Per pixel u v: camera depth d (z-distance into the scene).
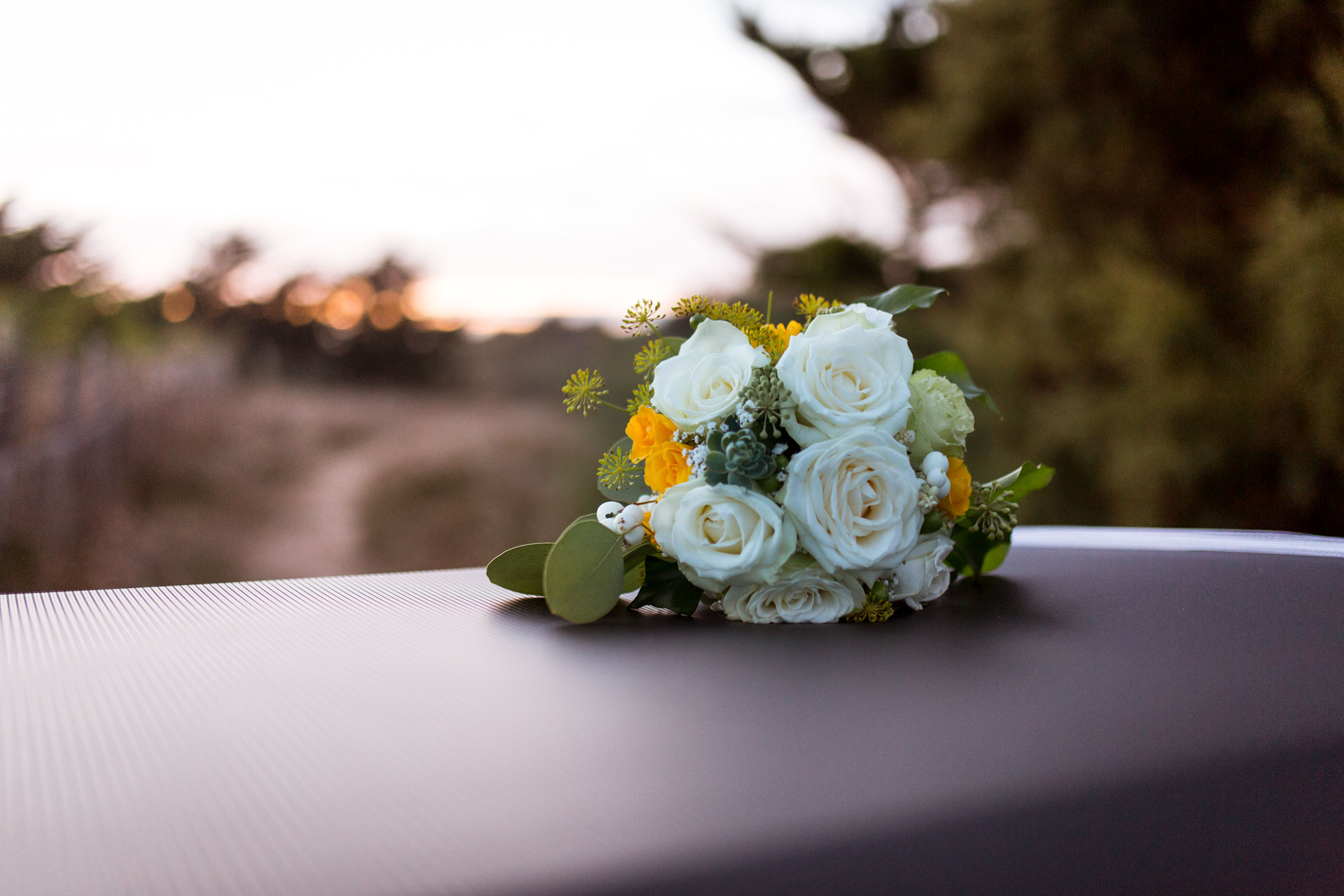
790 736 0.62
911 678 0.75
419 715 0.67
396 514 8.62
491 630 0.95
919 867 0.50
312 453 11.68
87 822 0.49
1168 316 5.15
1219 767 0.59
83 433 6.63
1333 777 0.62
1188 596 1.07
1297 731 0.63
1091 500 5.94
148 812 0.51
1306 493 4.70
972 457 6.42
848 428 0.97
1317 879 0.62
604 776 0.55
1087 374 6.04
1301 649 0.82
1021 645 0.86
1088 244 5.98
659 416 1.05
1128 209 5.66
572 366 17.16
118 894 0.42
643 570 1.03
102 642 0.90
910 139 7.92
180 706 0.69
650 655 0.84
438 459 11.12
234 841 0.47
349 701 0.70
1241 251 5.14
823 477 0.94
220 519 7.67
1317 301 4.41
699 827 0.49
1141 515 5.33
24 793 0.53
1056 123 5.72
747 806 0.51
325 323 19.86
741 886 0.46
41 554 5.43
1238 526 5.06
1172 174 5.32
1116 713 0.66
